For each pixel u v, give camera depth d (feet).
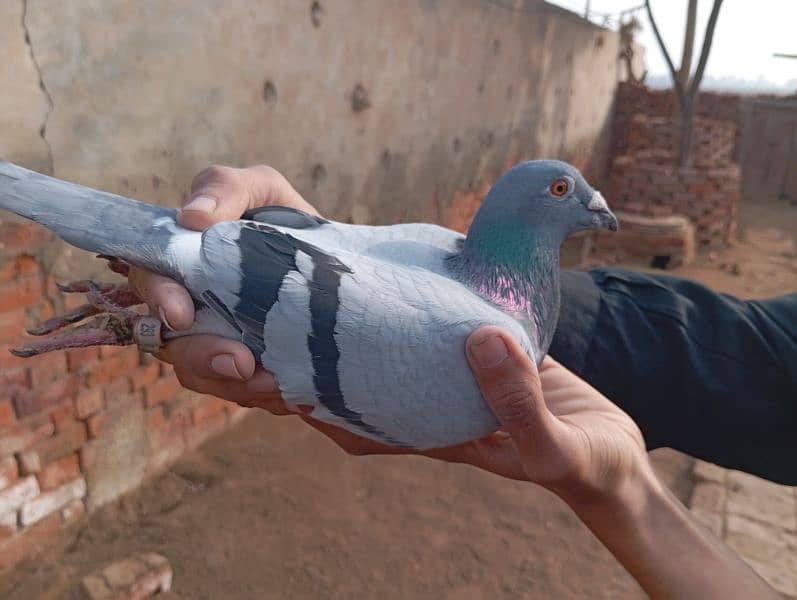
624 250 5.66
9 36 1.73
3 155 1.77
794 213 8.25
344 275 0.87
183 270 0.86
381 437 0.95
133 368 2.25
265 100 2.63
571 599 2.02
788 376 1.07
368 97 3.27
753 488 2.55
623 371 1.13
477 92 4.52
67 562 2.01
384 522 2.29
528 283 0.96
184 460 2.52
